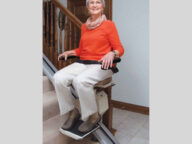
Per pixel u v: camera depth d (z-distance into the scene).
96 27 1.60
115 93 3.21
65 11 2.11
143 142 2.09
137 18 2.80
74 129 1.62
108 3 2.00
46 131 1.71
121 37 2.99
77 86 1.44
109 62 1.36
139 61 2.89
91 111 1.52
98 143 1.96
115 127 2.47
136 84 2.98
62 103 1.58
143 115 2.90
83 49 1.67
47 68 2.17
